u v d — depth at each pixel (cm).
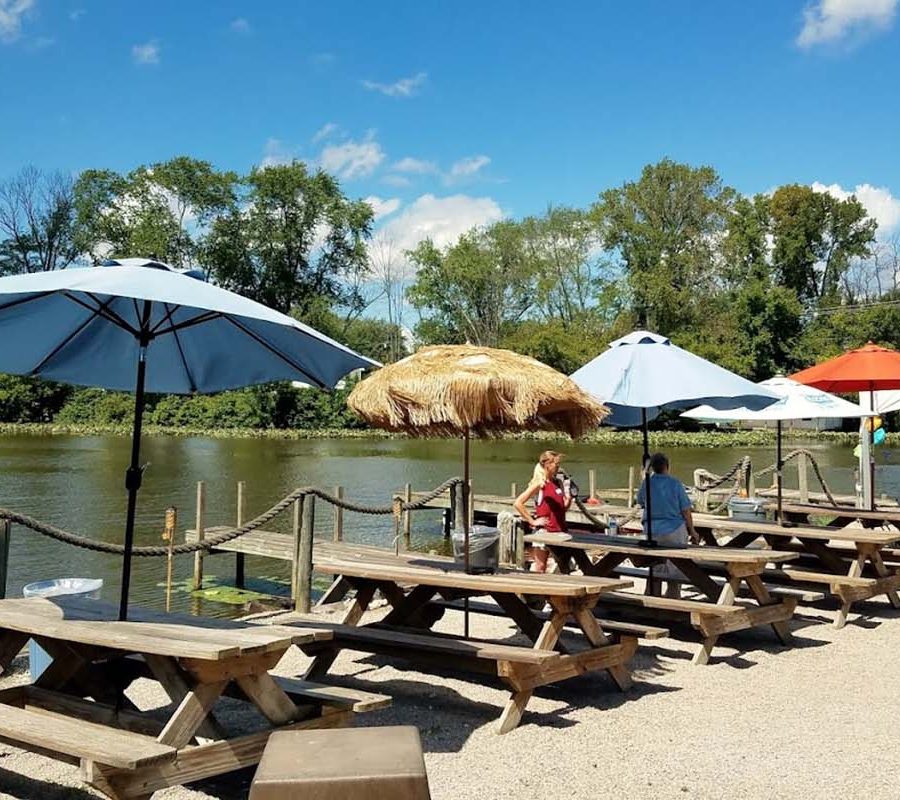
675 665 734
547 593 593
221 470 3162
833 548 1045
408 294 7000
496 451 4328
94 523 1806
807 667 727
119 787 388
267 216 6444
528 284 6850
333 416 6003
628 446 4691
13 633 531
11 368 562
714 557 759
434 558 771
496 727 564
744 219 6475
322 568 706
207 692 425
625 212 6050
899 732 561
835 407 1000
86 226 6475
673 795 459
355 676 694
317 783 223
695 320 5928
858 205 7706
